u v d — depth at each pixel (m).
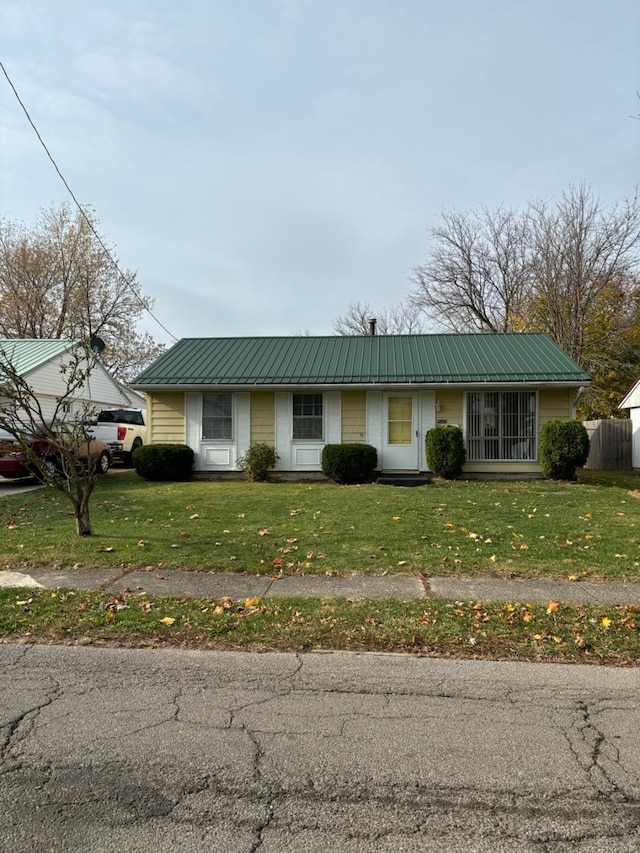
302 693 3.84
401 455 16.00
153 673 4.15
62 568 6.84
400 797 2.74
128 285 35.69
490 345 17.92
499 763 3.02
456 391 15.84
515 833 2.49
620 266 25.64
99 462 16.81
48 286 33.53
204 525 9.23
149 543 7.95
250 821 2.57
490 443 15.73
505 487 13.77
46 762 3.02
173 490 13.48
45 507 11.11
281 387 15.67
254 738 3.27
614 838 2.46
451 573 6.62
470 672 4.18
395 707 3.65
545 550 7.61
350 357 17.28
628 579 6.38
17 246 33.12
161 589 6.04
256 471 15.63
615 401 26.45
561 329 26.45
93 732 3.33
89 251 33.97
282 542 8.03
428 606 5.50
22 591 5.96
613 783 2.85
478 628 4.96
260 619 5.17
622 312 26.52
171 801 2.71
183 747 3.17
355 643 4.70
